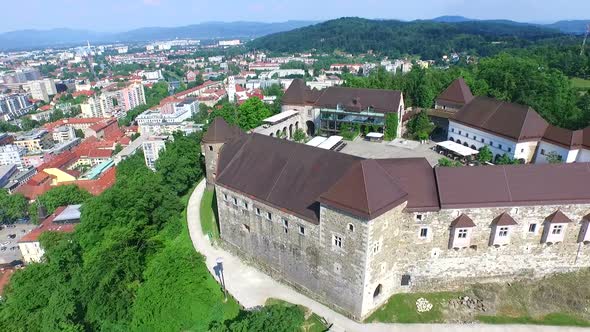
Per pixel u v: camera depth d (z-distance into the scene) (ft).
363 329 163.43
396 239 168.45
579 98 400.26
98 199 248.52
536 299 175.22
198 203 276.41
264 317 148.15
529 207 168.66
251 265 208.44
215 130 271.28
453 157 318.04
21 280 211.41
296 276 185.98
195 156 313.32
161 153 371.15
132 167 428.97
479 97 333.01
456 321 168.25
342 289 166.61
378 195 149.18
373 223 147.23
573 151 258.37
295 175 184.14
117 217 232.73
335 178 169.58
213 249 222.89
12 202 441.27
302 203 172.86
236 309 176.55
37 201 416.26
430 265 177.88
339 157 175.32
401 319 168.76
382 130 362.53
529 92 398.21
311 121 388.37
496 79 435.53
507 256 177.47
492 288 179.83
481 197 167.94
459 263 177.99
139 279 189.88
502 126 294.46
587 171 174.19
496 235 170.40
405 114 397.60
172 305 158.61
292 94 388.16
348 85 456.86
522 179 171.94
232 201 206.08
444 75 447.01
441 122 375.04
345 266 160.66
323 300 177.37
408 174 174.50
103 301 173.78
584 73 534.37
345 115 367.25
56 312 171.01
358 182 149.28
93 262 192.03
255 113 386.73
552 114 352.49
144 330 156.35
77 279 192.85
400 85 430.61
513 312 171.12
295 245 179.83
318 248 169.17
